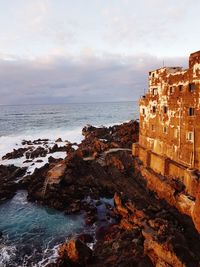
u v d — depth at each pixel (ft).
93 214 125.49
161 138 146.82
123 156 184.96
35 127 407.44
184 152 125.49
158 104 148.87
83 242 98.17
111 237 104.63
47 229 114.93
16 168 187.32
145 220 104.94
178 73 127.03
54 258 94.94
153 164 151.64
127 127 262.67
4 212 132.46
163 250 82.38
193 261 80.07
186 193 116.98
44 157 218.59
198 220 100.27
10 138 302.86
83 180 160.86
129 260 88.12
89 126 333.21
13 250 100.42
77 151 203.10
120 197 127.95
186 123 122.31
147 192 141.38
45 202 140.26
